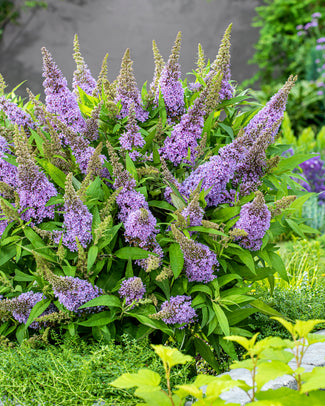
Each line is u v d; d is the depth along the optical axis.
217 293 2.72
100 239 2.69
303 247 5.09
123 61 3.01
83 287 2.58
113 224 2.93
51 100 2.94
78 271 2.72
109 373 2.28
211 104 3.02
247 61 13.53
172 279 2.74
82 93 3.25
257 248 2.84
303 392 1.53
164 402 1.66
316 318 3.45
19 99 3.58
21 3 13.12
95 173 2.91
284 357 1.79
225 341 2.75
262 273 2.98
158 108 3.13
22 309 2.67
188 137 2.94
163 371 2.37
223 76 3.21
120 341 2.71
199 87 3.34
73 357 2.40
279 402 1.48
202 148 2.92
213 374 2.98
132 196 2.74
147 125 3.14
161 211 3.05
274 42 12.84
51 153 2.87
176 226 2.70
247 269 2.96
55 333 2.69
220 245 2.80
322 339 1.73
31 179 2.66
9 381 2.26
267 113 2.99
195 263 2.66
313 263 4.72
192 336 2.85
